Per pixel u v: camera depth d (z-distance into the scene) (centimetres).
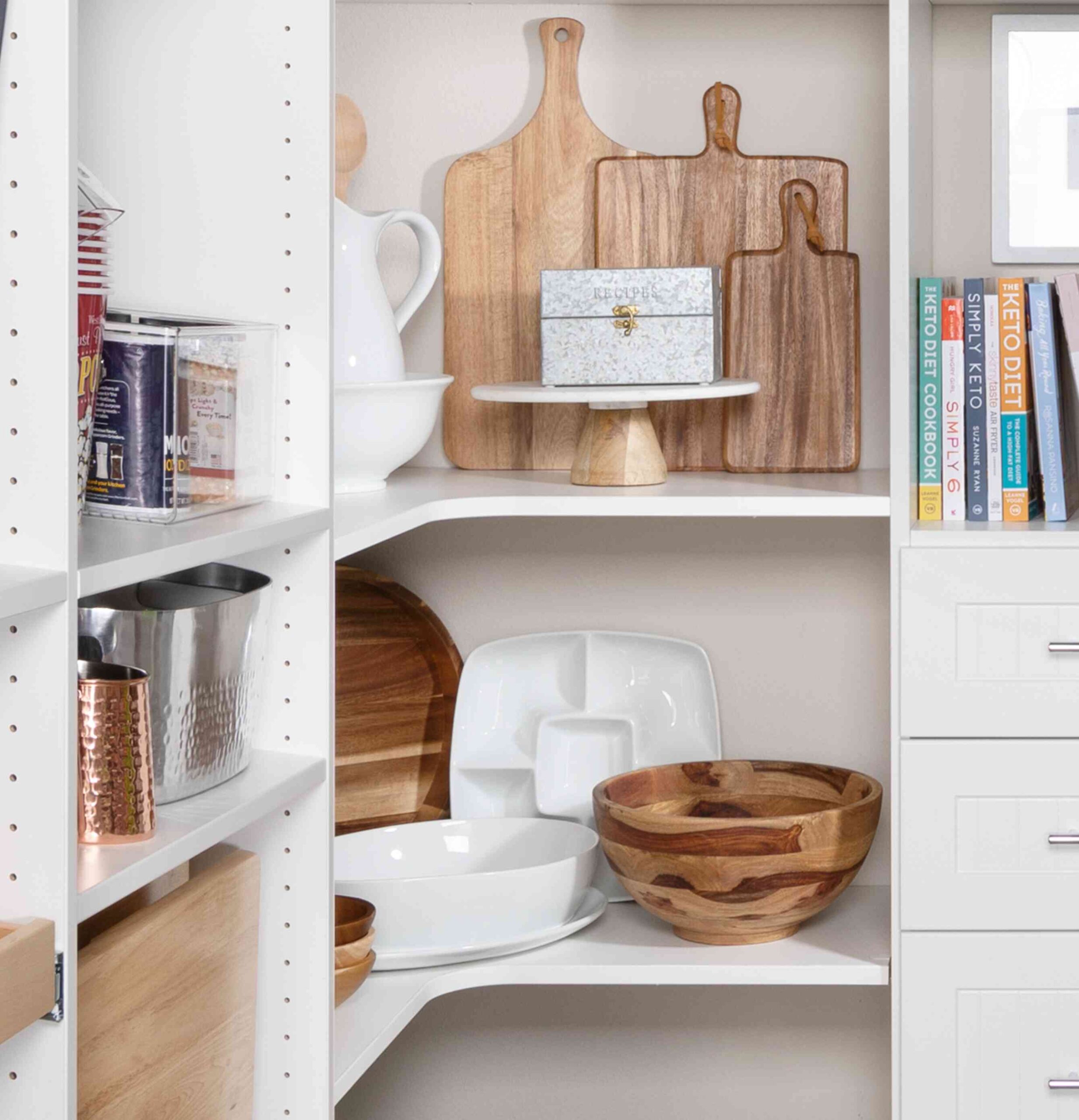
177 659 94
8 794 73
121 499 94
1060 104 162
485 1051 181
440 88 170
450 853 163
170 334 93
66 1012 72
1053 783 140
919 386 144
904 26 133
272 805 99
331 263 106
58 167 70
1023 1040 142
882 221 167
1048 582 138
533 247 169
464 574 176
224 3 106
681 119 168
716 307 150
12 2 70
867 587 172
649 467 152
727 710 174
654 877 142
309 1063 109
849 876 144
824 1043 177
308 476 107
